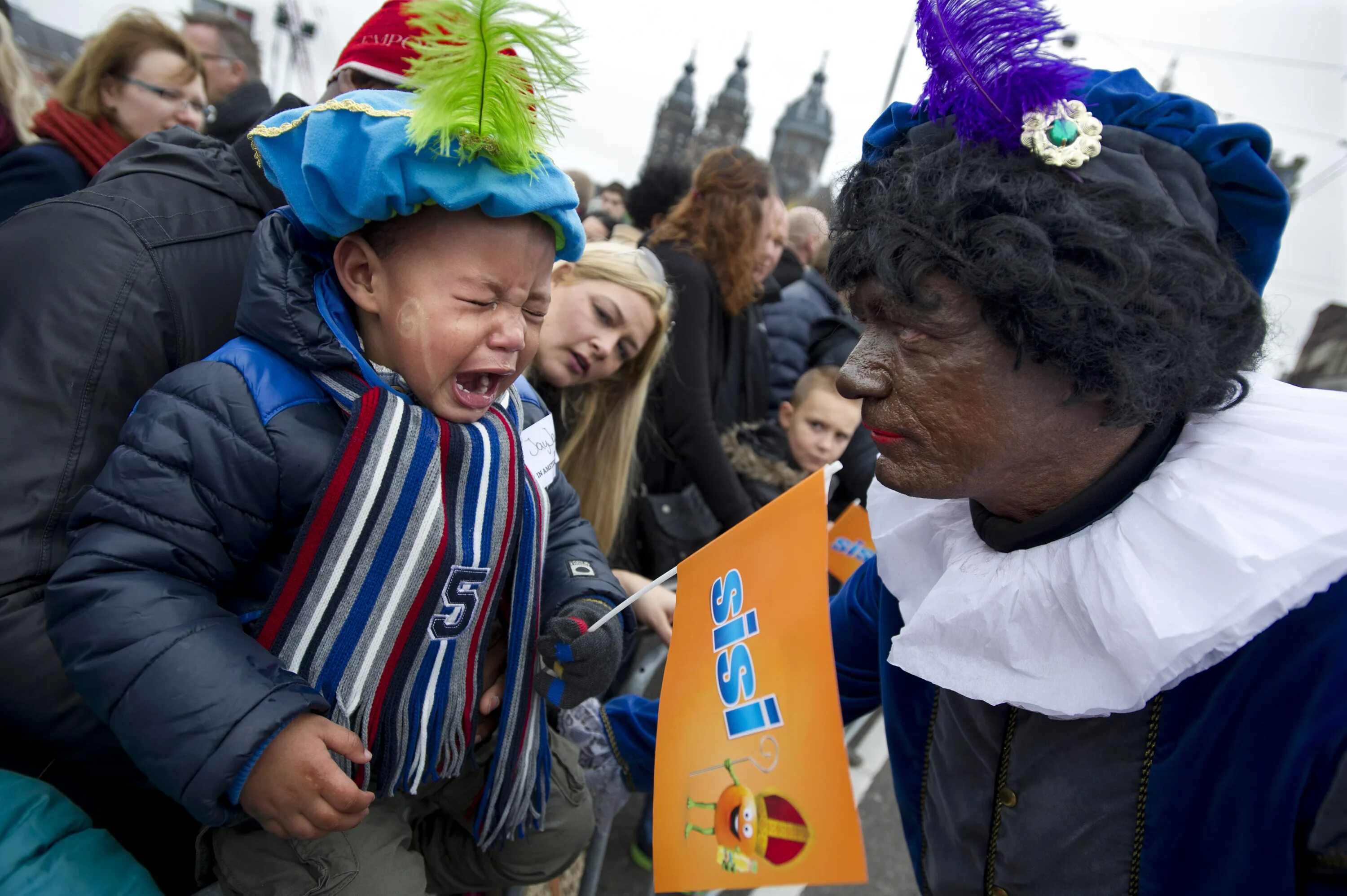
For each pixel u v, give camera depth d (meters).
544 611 1.26
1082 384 0.72
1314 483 0.73
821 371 2.63
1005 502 0.86
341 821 0.89
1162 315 0.71
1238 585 0.70
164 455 0.94
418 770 1.03
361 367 0.99
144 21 2.27
